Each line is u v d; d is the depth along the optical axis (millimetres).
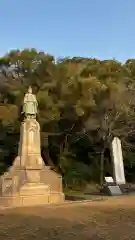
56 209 12734
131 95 24672
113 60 25609
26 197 14250
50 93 23000
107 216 11117
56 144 26734
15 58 24844
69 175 24781
